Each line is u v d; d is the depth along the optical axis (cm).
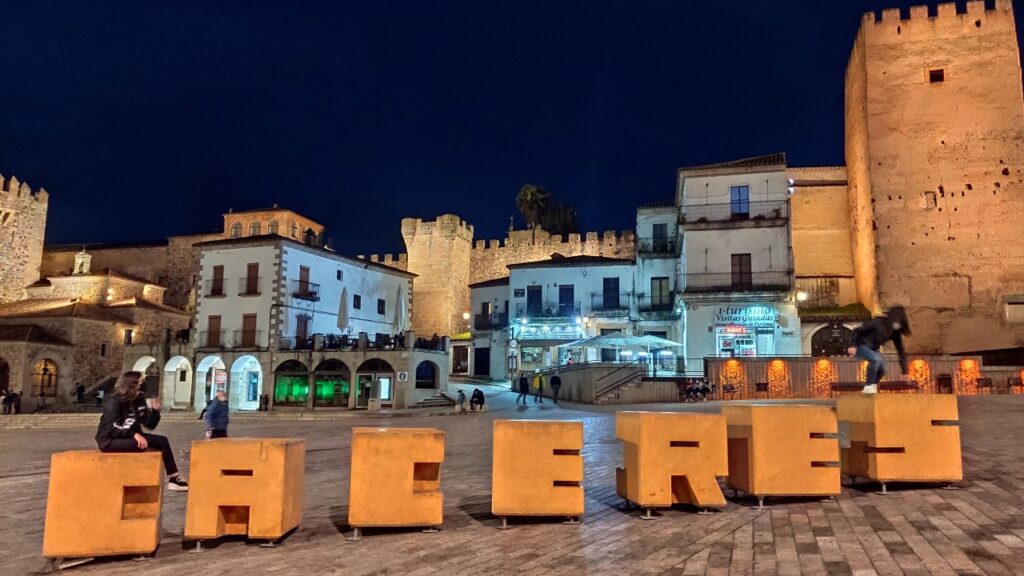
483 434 2202
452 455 1666
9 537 886
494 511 860
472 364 5916
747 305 4075
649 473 876
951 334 3888
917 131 4122
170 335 5006
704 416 893
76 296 5994
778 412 909
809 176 4916
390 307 5731
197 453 792
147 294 6259
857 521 787
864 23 4291
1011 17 4091
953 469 930
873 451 927
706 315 4122
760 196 4188
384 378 4341
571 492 868
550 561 689
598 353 5138
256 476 790
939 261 3969
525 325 5356
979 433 1460
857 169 4534
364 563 703
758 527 787
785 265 4088
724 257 4169
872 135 4184
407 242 6975
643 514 891
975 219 3962
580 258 5491
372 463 834
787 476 898
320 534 841
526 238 6900
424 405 4250
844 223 4838
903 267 4009
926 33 4200
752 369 3388
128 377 843
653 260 5216
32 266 6412
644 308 5144
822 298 4684
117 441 809
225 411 1360
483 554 725
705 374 3441
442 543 779
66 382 5178
